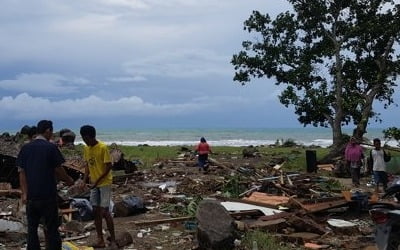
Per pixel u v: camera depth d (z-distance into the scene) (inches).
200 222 280.2
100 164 274.5
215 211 285.3
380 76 995.9
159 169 771.4
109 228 279.1
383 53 1035.9
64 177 239.3
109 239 289.1
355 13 1039.6
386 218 220.5
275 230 323.9
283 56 1057.5
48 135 241.6
